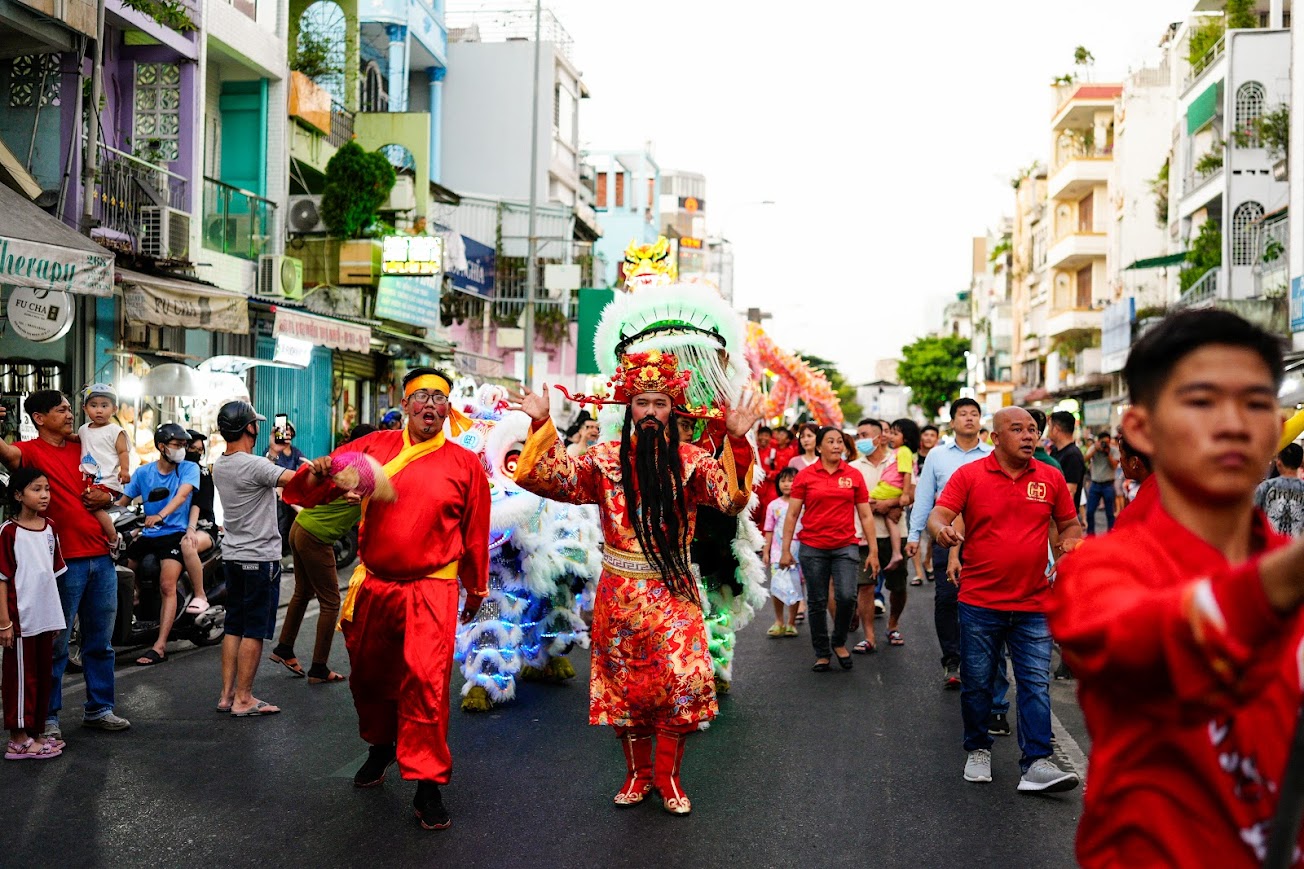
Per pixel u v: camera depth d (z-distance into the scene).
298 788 6.02
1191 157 33.09
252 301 16.75
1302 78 23.27
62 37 14.14
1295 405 12.77
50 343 14.34
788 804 5.83
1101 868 1.93
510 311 32.91
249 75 20.73
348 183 21.34
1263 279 25.48
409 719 5.38
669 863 4.96
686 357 7.32
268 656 9.76
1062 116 48.66
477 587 5.95
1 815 5.53
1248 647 1.50
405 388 5.82
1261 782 1.81
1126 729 1.89
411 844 5.18
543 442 5.71
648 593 5.69
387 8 29.84
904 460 11.26
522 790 6.04
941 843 5.25
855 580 9.40
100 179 15.22
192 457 10.48
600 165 53.78
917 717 7.77
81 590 6.93
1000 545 6.08
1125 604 1.70
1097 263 48.06
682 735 5.79
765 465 15.44
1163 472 1.88
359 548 5.73
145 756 6.61
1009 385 65.12
